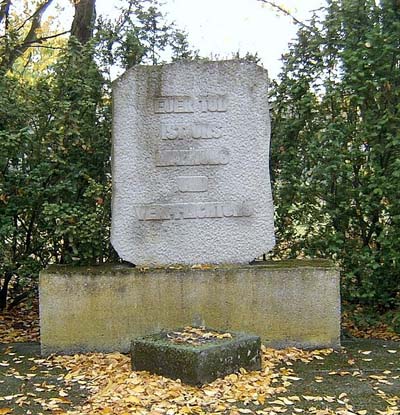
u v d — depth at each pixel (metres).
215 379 4.34
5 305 7.02
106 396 4.15
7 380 4.63
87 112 6.21
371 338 5.98
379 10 6.26
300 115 6.40
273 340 5.36
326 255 6.38
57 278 5.28
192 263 5.58
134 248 5.56
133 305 5.32
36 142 6.23
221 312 5.34
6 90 6.16
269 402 4.04
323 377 4.61
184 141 5.60
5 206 6.20
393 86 6.20
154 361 4.51
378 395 4.19
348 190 6.28
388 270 6.26
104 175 6.39
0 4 9.02
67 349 5.30
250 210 5.63
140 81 5.56
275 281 5.36
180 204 5.58
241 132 5.63
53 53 10.92
